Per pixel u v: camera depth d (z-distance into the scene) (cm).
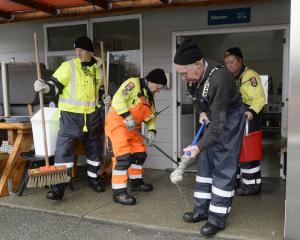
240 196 421
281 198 413
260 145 420
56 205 398
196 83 304
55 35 618
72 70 411
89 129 427
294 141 287
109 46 583
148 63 561
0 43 661
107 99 429
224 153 310
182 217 353
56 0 481
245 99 408
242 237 305
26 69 484
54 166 379
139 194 433
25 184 435
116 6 497
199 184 339
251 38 747
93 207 389
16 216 373
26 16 548
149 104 411
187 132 595
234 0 473
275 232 315
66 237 321
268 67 895
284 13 489
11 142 455
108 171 477
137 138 430
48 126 411
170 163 564
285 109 500
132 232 329
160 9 529
